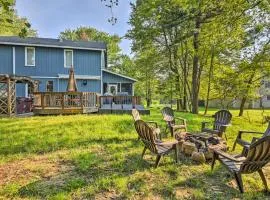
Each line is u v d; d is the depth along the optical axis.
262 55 13.88
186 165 5.83
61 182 4.85
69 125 10.23
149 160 6.18
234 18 9.05
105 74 24.16
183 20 15.56
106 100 19.84
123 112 16.03
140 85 40.97
